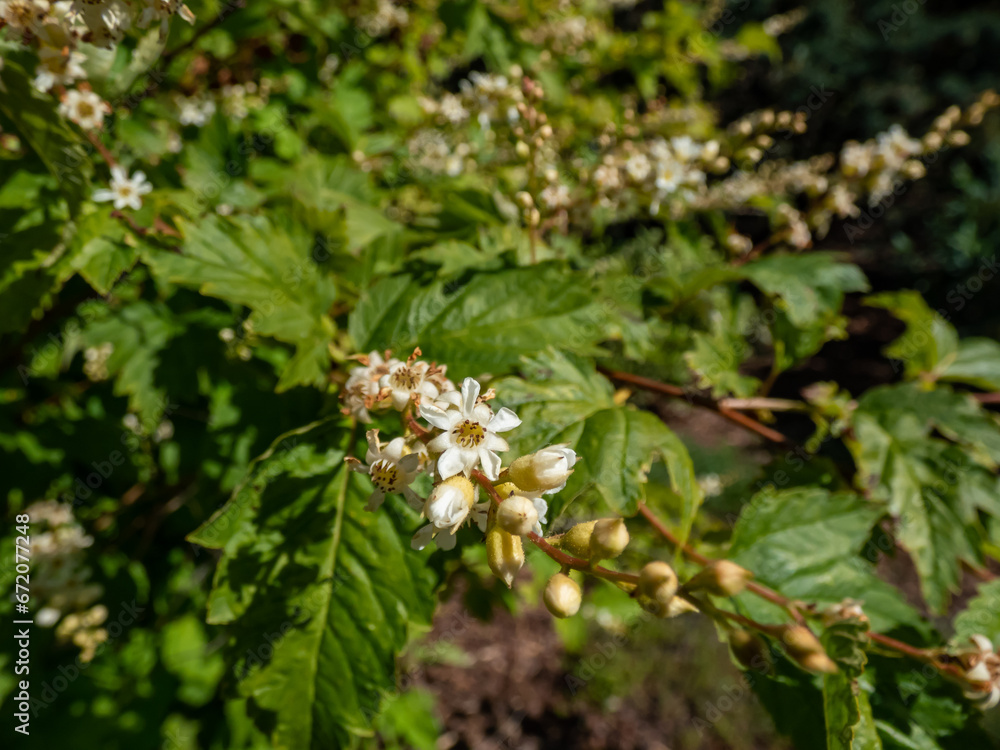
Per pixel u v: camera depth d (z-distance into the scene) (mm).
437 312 107
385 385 84
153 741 178
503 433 98
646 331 135
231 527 95
